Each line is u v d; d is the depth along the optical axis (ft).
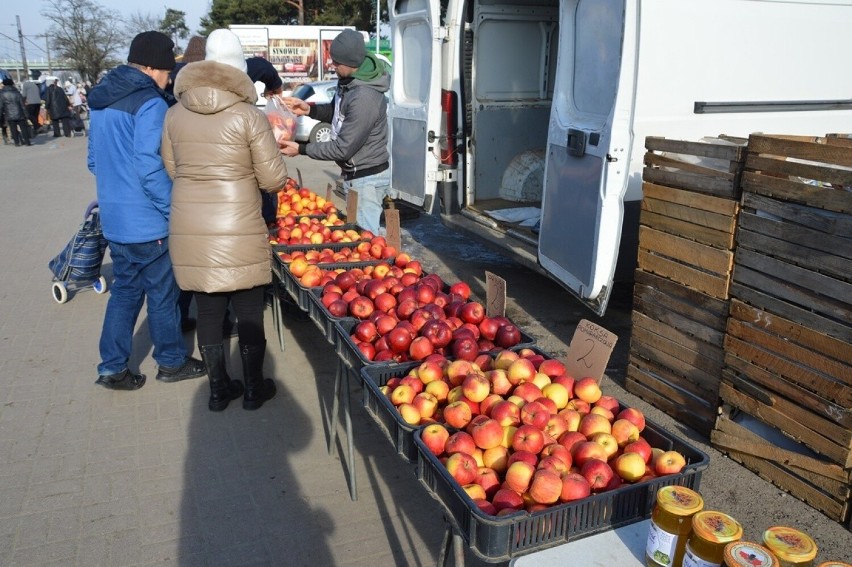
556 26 23.49
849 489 10.82
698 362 13.37
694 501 5.95
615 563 6.12
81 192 42.27
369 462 13.02
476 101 22.88
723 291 12.51
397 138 24.43
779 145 11.14
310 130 52.19
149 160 13.55
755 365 12.03
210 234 13.14
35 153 64.23
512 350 10.27
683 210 13.10
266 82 21.34
